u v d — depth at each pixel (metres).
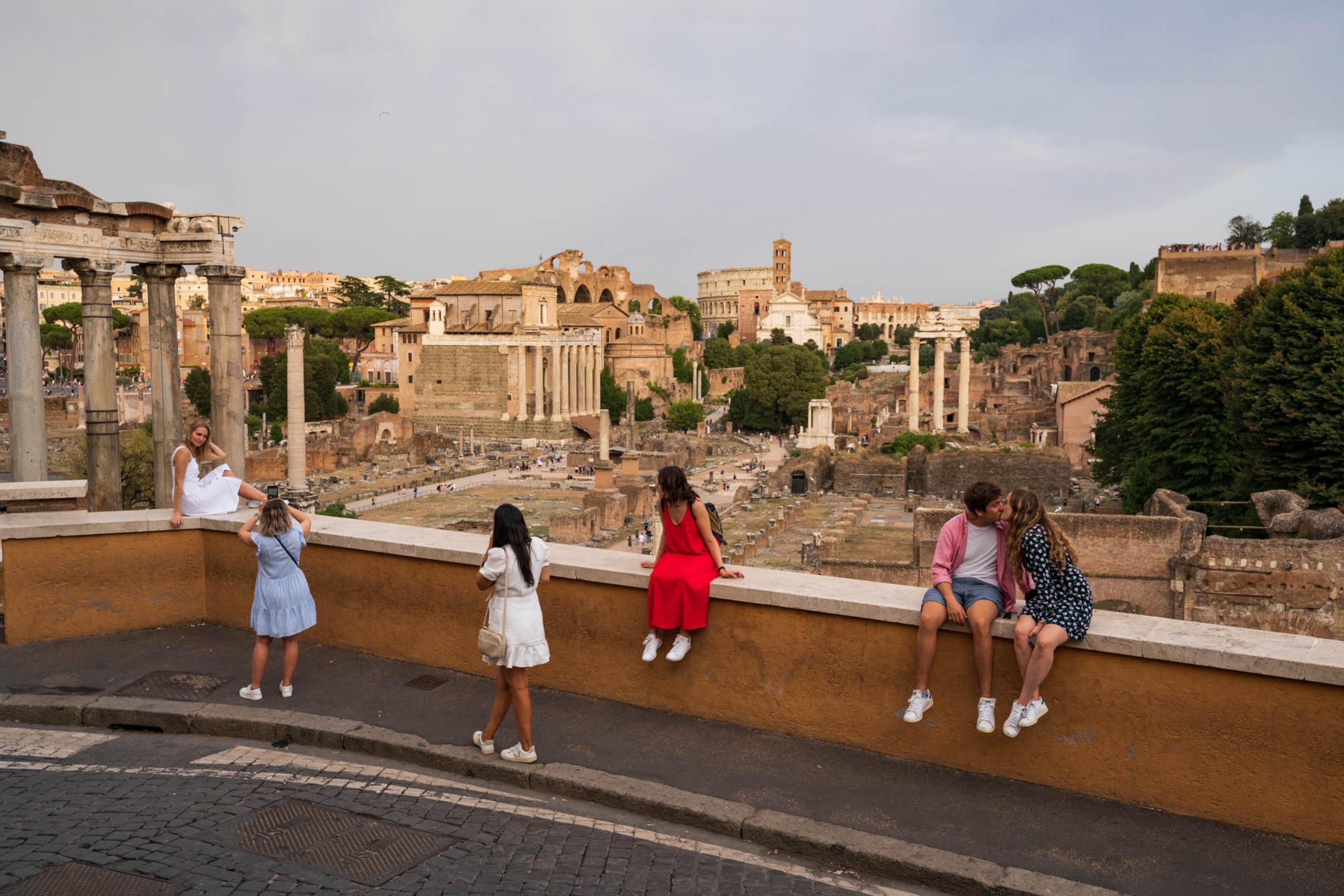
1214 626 9.21
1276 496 45.28
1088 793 9.19
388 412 169.38
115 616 14.08
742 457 153.12
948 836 8.61
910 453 106.12
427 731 10.80
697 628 10.73
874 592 10.38
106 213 20.72
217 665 12.88
